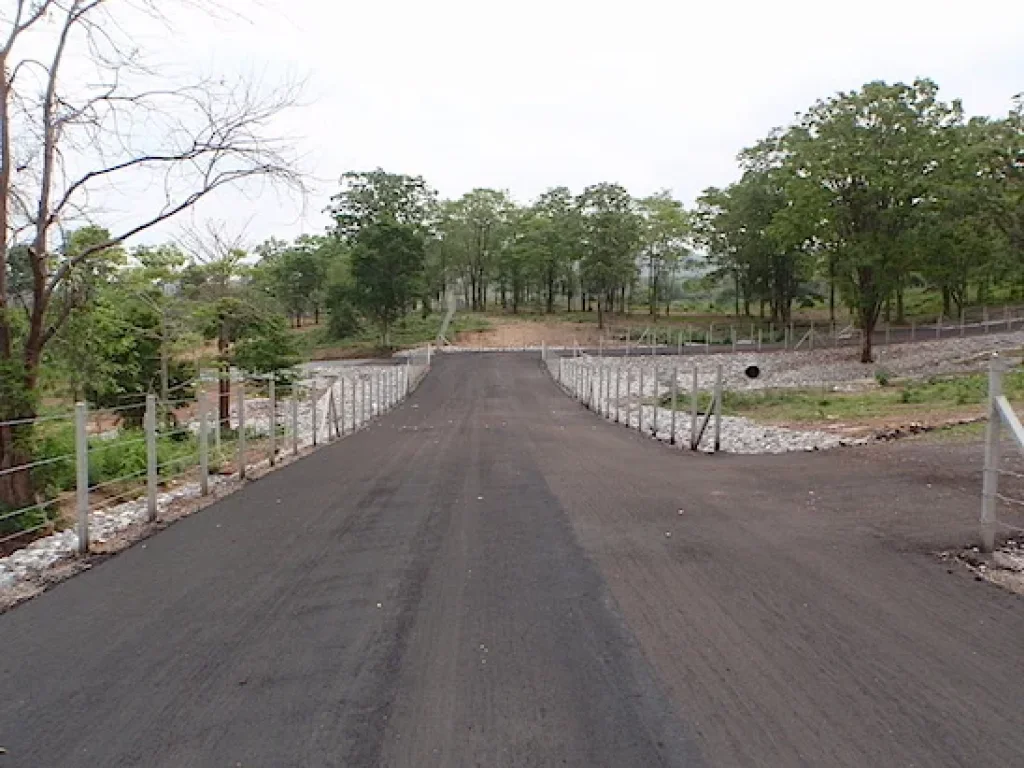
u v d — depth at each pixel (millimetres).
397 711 3824
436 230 80875
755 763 3236
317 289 78125
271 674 4328
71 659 4648
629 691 3957
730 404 25453
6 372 12039
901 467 10297
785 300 66562
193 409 26094
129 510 10188
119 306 18000
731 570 6020
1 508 11500
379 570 6363
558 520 8016
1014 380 22750
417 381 38188
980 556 6141
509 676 4191
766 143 60438
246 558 6930
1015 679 3963
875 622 4816
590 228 69688
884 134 37000
